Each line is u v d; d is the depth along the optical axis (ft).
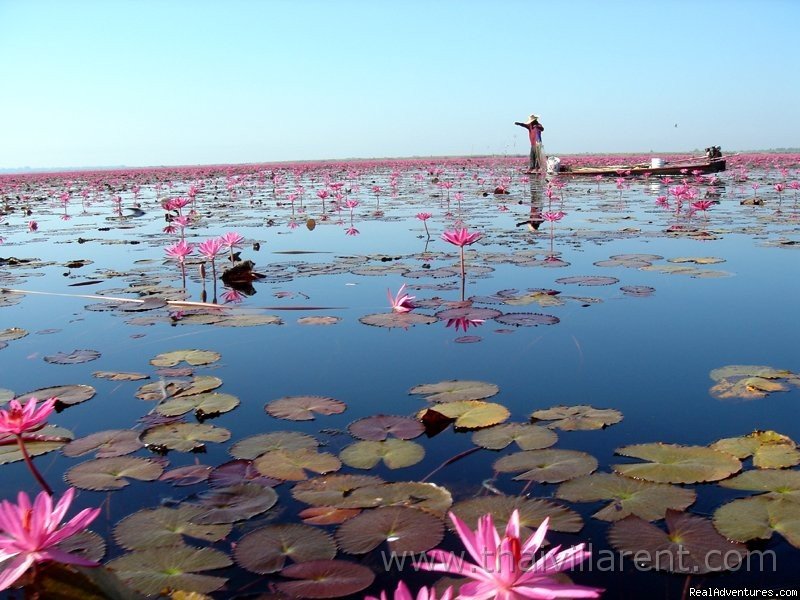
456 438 8.05
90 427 8.67
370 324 13.43
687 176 68.90
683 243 24.45
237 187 74.90
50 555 4.64
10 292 17.53
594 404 9.06
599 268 19.25
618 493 6.54
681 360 10.80
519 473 7.05
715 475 6.79
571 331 12.60
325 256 22.98
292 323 13.82
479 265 19.88
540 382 9.98
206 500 6.63
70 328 13.73
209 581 5.27
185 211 44.09
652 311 13.98
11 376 10.75
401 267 19.85
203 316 14.35
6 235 31.63
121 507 6.58
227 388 10.03
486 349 11.66
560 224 31.58
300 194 53.57
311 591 5.14
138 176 123.34
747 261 20.08
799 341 11.67
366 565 5.52
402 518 6.15
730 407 8.82
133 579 5.31
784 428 8.14
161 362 11.18
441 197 52.49
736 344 11.58
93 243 28.02
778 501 6.28
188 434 8.23
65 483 7.10
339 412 8.88
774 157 133.18
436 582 5.24
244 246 26.05
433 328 13.14
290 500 6.63
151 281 18.89
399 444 7.85
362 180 85.92
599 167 79.51
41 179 126.31
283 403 9.19
